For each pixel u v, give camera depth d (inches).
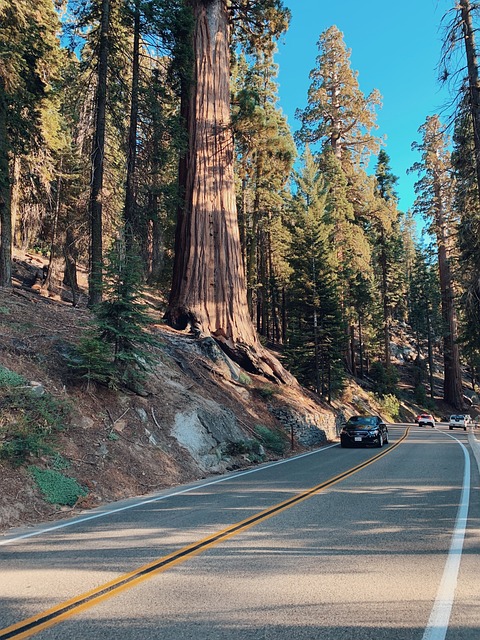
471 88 527.8
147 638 141.3
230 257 949.8
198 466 499.5
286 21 1049.5
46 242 1184.8
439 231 1930.4
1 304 573.9
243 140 986.7
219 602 167.0
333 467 548.4
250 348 944.9
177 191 828.6
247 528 268.4
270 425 788.6
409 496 363.3
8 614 158.7
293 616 155.6
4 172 660.7
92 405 464.8
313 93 1903.3
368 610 160.6
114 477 393.1
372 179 1977.1
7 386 395.5
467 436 1157.1
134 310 506.3
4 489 309.9
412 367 2864.2
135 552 225.5
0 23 638.5
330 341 1344.7
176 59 792.9
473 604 166.1
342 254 1768.0
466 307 641.0
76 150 799.7
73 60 880.9
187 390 645.3
